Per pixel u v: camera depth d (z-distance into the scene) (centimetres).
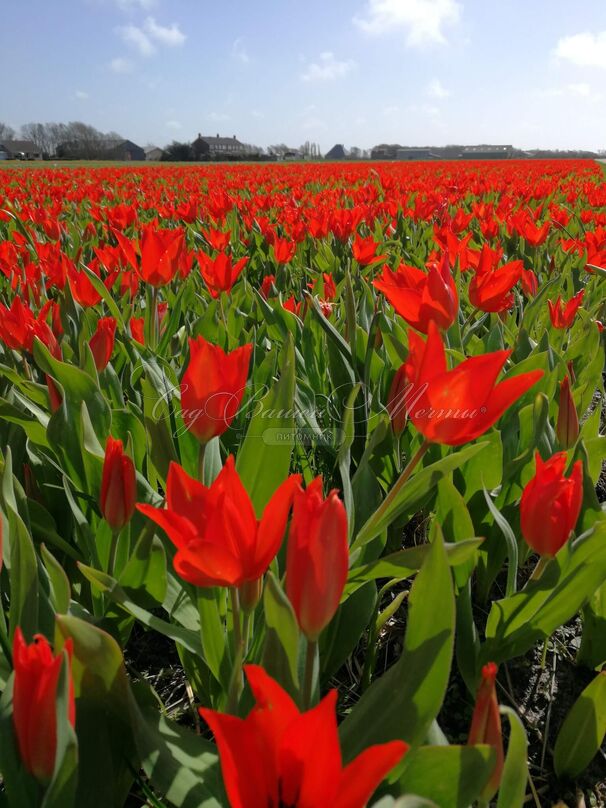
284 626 110
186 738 127
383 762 69
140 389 285
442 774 104
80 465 200
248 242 626
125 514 157
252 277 544
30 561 139
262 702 74
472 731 104
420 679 112
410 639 116
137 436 221
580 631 227
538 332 353
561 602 162
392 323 298
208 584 105
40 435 209
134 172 2252
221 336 296
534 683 203
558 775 169
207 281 340
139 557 153
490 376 122
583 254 504
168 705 191
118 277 400
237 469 173
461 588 193
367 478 205
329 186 1645
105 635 113
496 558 224
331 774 72
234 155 7750
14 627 140
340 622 176
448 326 209
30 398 237
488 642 173
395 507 154
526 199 1105
